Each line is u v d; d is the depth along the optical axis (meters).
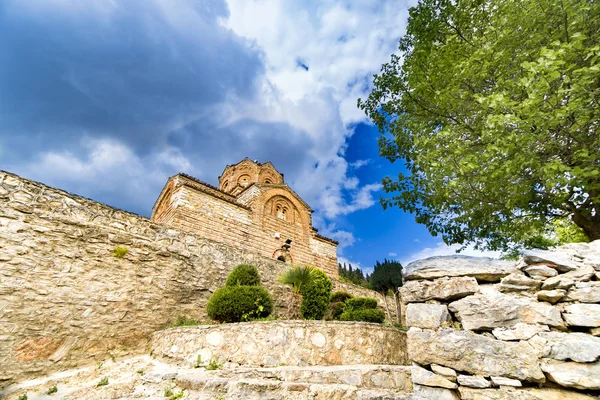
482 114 5.95
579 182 4.69
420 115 7.58
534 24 5.27
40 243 7.85
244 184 28.06
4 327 6.71
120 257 9.09
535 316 3.06
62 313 7.56
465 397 3.01
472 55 5.64
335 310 12.48
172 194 17.66
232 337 7.19
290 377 5.78
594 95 4.43
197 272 10.64
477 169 5.90
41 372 6.79
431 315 3.52
